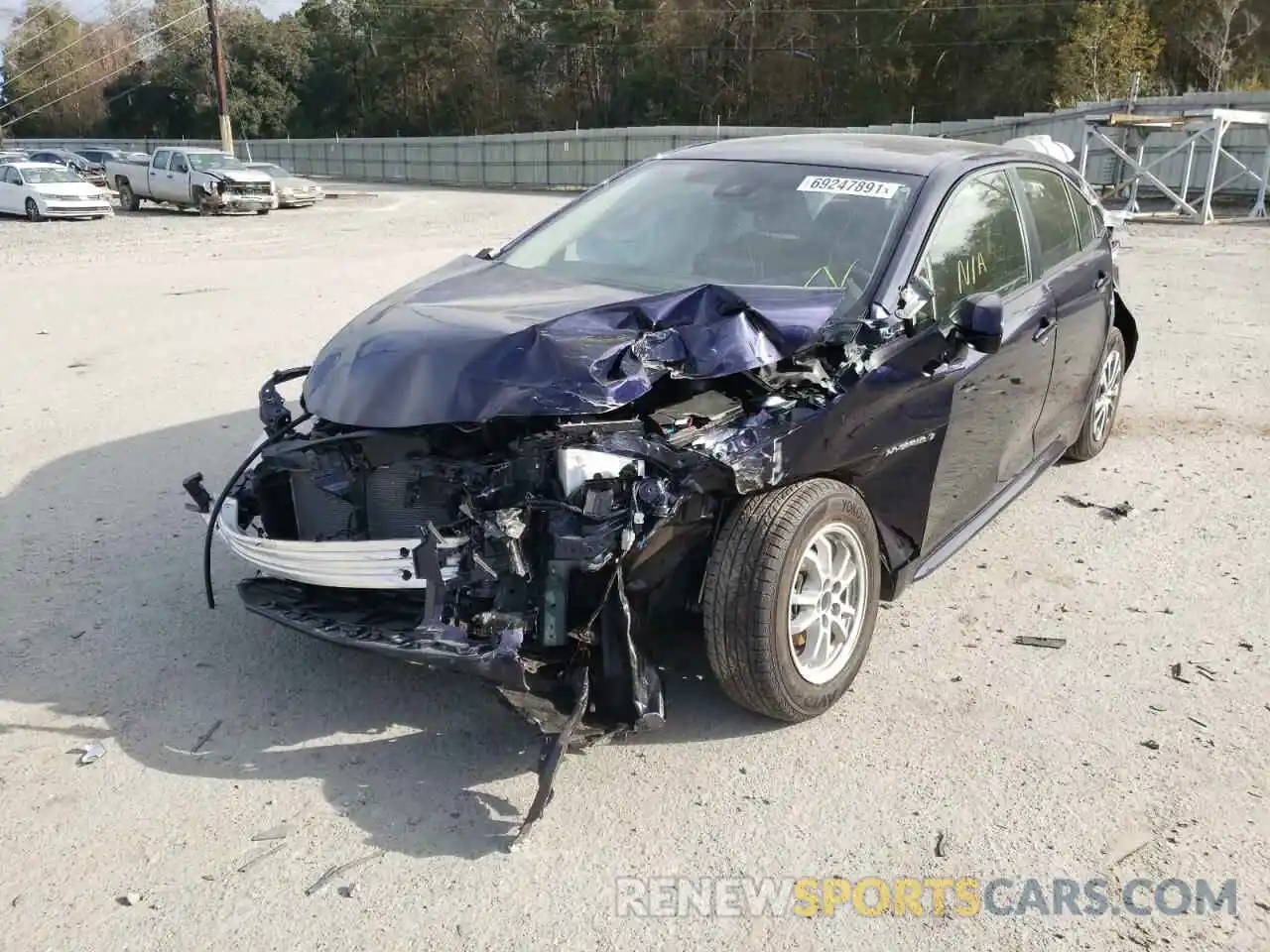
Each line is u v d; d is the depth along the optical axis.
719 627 3.37
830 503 3.50
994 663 4.11
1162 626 4.42
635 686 3.20
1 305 11.88
